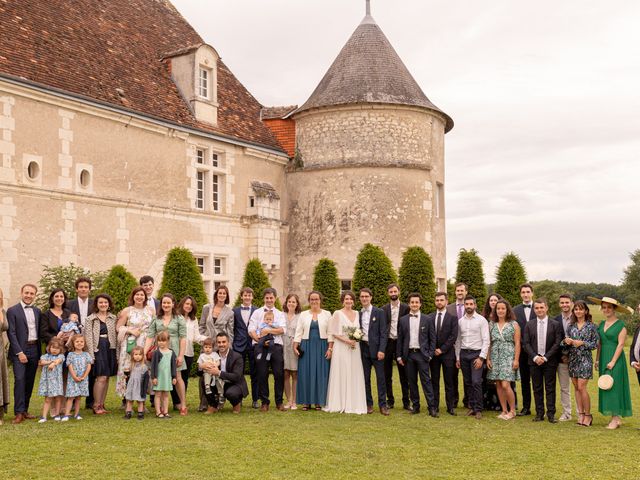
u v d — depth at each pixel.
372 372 15.51
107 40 17.30
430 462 7.02
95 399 9.42
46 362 8.77
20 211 13.34
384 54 20.78
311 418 9.46
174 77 18.47
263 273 15.82
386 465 6.86
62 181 14.21
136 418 9.12
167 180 16.88
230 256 18.75
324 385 10.20
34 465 6.61
